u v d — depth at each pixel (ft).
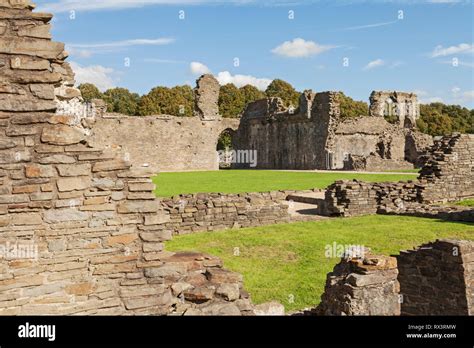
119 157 23.80
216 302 24.67
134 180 23.82
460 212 65.31
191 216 61.98
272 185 111.65
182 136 204.23
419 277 32.27
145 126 195.21
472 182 90.38
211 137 212.84
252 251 49.34
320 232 59.06
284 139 207.41
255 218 66.64
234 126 225.76
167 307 23.98
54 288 22.16
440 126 306.55
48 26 22.40
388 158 200.64
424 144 205.05
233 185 111.75
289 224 66.95
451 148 88.02
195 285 25.81
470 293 29.37
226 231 61.93
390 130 207.82
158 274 23.97
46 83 22.35
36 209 22.13
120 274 23.41
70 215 22.63
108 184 23.36
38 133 22.30
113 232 23.35
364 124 201.26
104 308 22.95
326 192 77.20
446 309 30.37
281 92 348.79
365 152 201.46
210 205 63.41
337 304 26.04
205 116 211.00
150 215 24.03
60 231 22.45
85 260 22.82
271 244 52.47
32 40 22.13
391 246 48.73
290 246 51.19
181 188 102.99
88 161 23.08
